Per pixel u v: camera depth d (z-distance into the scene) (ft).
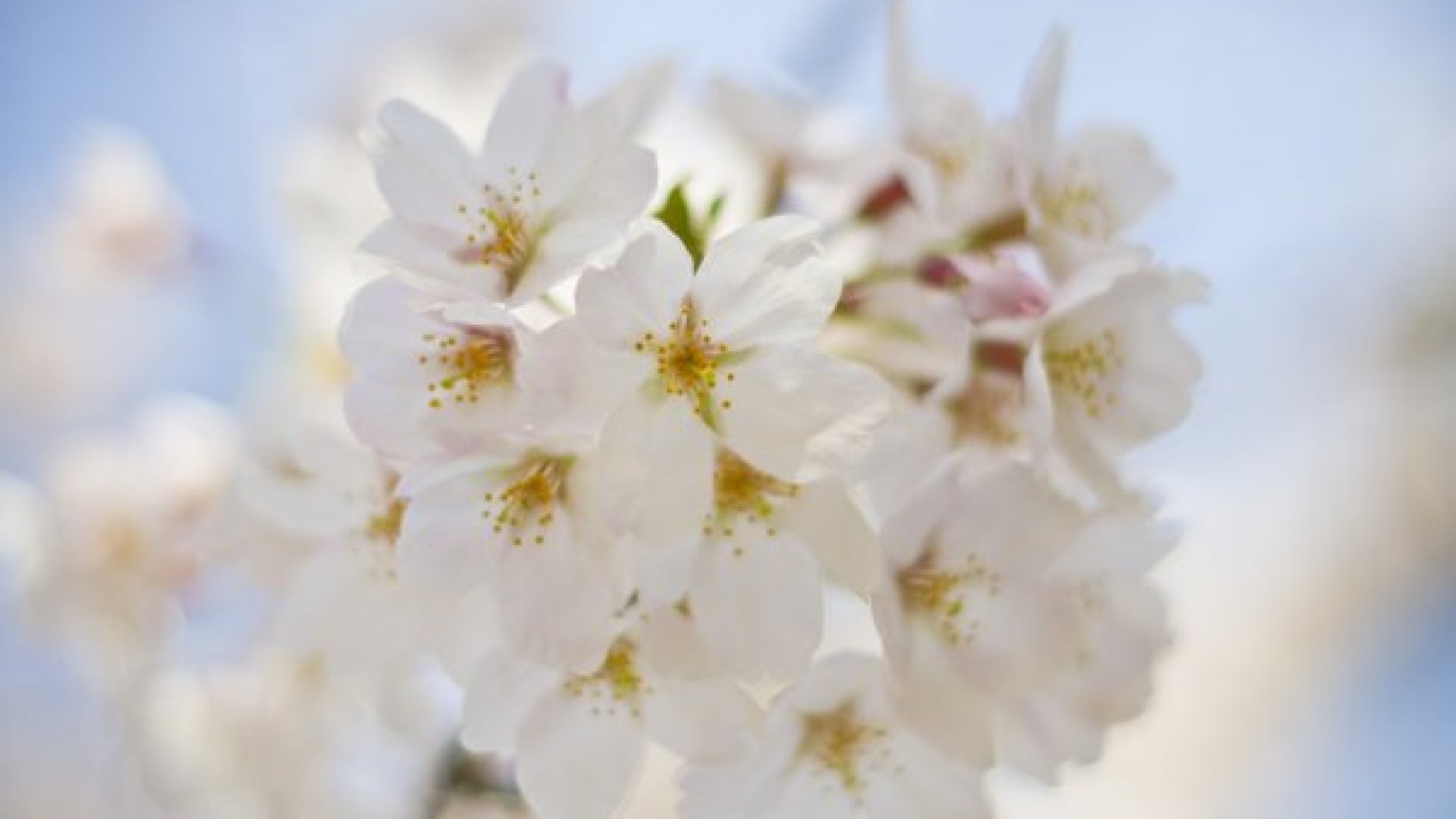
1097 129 1.27
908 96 1.27
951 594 1.18
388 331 1.14
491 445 1.14
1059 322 1.20
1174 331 1.22
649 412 1.14
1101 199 1.25
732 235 1.13
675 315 1.14
